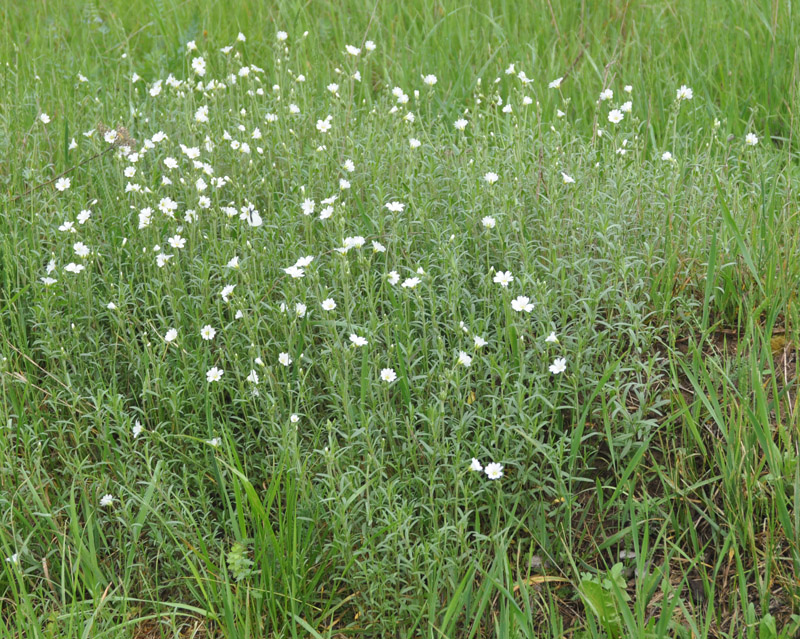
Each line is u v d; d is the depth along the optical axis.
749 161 1.11
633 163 1.07
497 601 0.74
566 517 0.79
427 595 0.72
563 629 0.73
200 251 1.04
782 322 0.93
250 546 0.78
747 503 0.75
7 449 0.82
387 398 0.80
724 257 0.96
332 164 1.13
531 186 1.06
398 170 1.12
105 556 0.80
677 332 0.90
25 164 1.19
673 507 0.80
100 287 1.01
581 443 0.84
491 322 0.91
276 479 0.73
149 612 0.78
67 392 0.88
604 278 0.91
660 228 1.01
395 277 0.86
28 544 0.79
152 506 0.79
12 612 0.76
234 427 0.89
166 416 0.89
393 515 0.70
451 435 0.79
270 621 0.74
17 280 0.97
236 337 0.92
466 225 1.01
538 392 0.80
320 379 0.89
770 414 0.83
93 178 1.19
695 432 0.79
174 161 1.07
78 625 0.69
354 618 0.76
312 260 0.88
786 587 0.69
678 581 0.75
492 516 0.78
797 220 0.98
